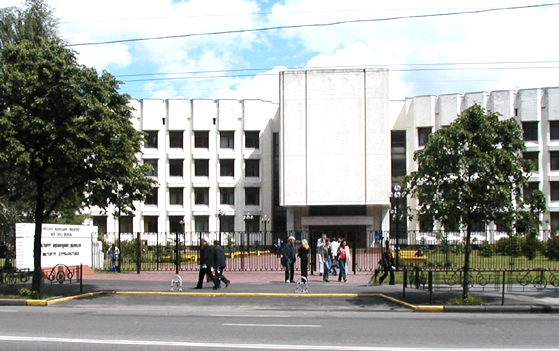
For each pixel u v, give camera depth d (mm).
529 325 12570
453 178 16469
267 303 17188
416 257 31500
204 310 16000
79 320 13164
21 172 17969
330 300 17750
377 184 54094
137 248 28969
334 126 54875
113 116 18797
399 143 56875
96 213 54500
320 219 55344
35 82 17297
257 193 58344
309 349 9367
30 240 24766
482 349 9508
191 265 31453
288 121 55375
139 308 16375
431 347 9648
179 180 57625
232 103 58562
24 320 13094
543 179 51094
